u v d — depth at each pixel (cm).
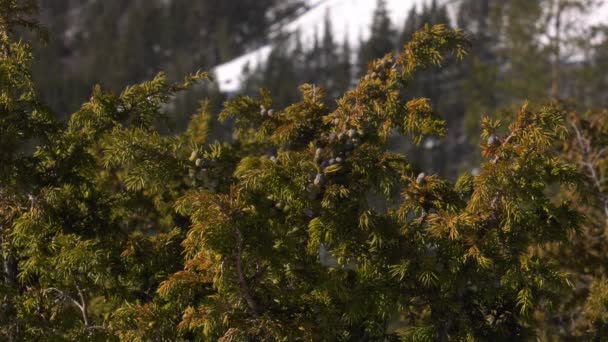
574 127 1542
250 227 646
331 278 709
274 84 10125
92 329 781
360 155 776
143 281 871
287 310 734
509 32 3969
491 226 720
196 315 683
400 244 737
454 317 766
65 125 849
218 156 893
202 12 14862
